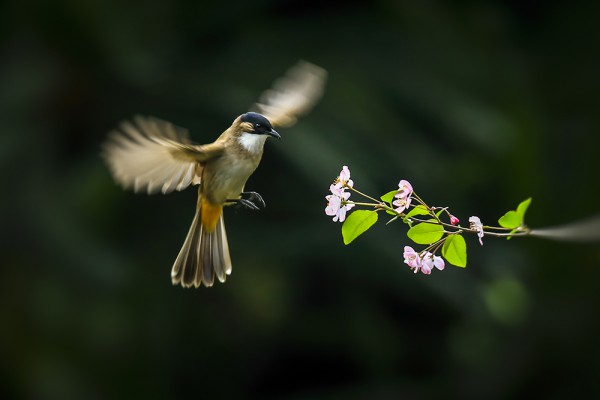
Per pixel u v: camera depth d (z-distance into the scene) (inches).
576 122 565.0
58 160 517.3
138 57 540.4
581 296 502.9
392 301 565.3
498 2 603.8
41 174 502.3
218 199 205.6
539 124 542.3
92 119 526.9
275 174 520.1
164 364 506.0
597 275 499.2
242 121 204.4
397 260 504.1
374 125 514.9
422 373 561.3
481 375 535.8
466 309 514.9
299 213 522.0
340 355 572.4
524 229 179.2
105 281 488.1
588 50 589.6
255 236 516.4
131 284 498.6
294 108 211.3
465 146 543.5
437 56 563.2
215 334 543.2
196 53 559.5
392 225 507.5
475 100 556.1
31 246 488.4
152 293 505.0
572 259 500.4
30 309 482.0
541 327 510.6
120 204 508.7
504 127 539.5
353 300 554.3
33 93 514.9
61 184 507.5
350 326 555.8
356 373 576.1
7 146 501.0
